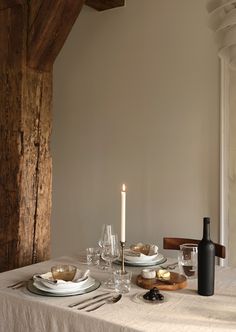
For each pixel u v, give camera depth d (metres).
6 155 2.76
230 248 2.92
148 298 1.57
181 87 3.13
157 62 3.25
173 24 3.17
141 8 3.33
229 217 2.93
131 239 3.38
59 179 3.80
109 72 3.51
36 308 1.53
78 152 3.70
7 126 2.76
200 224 3.05
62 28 2.67
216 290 1.71
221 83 2.92
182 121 3.13
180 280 1.76
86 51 3.64
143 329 1.30
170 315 1.42
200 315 1.43
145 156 3.32
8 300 1.61
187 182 3.11
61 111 3.80
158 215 3.25
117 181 3.47
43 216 2.86
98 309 1.47
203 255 1.63
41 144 2.84
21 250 2.72
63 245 3.78
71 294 1.60
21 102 2.71
